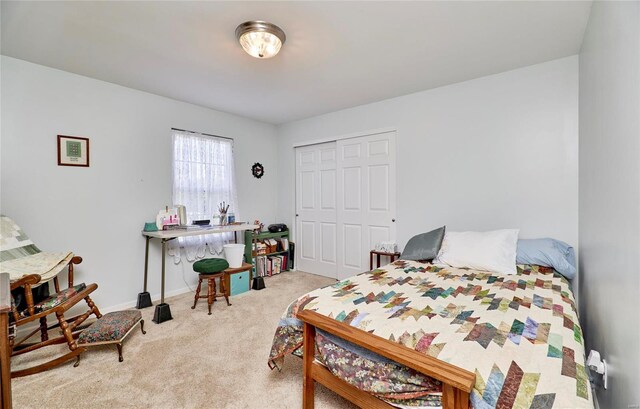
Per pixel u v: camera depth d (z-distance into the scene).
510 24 1.90
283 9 1.73
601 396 1.40
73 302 2.03
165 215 3.17
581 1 1.66
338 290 1.83
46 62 2.44
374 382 1.25
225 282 3.25
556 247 2.27
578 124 2.33
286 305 3.03
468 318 1.38
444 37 2.06
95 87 2.78
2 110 2.32
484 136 2.77
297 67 2.54
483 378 0.99
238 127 4.07
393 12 1.76
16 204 2.38
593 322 1.71
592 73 1.75
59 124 2.58
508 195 2.66
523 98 2.56
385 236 3.51
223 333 2.40
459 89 2.90
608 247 1.33
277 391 1.68
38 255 2.21
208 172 3.69
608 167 1.33
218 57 2.36
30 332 2.39
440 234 2.73
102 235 2.84
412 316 1.42
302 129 4.30
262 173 4.39
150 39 2.08
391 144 3.42
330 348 1.43
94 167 2.79
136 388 1.70
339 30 1.96
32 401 1.58
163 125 3.28
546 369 0.99
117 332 1.98
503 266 2.18
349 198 3.84
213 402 1.59
